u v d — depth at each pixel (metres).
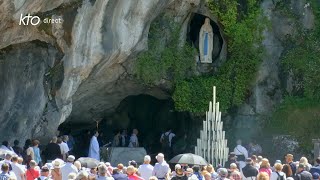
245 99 37.94
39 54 33.72
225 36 37.91
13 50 33.34
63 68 34.00
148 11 34.22
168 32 37.12
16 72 33.44
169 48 37.28
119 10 33.59
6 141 30.72
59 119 34.50
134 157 35.97
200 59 37.94
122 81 37.28
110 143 39.47
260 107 37.75
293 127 37.12
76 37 33.22
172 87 37.94
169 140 39.03
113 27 33.69
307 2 38.00
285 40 37.97
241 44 37.59
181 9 36.91
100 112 39.47
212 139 33.12
